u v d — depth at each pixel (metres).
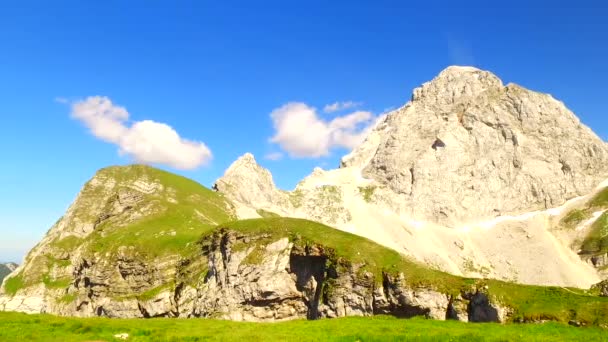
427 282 90.88
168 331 54.91
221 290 117.19
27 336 49.56
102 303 140.62
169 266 140.00
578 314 68.12
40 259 198.62
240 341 46.00
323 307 102.00
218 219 197.62
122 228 175.12
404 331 53.44
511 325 60.03
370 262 101.50
